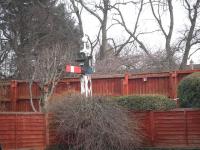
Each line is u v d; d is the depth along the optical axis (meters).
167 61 34.47
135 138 16.80
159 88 21.33
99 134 16.00
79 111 16.47
